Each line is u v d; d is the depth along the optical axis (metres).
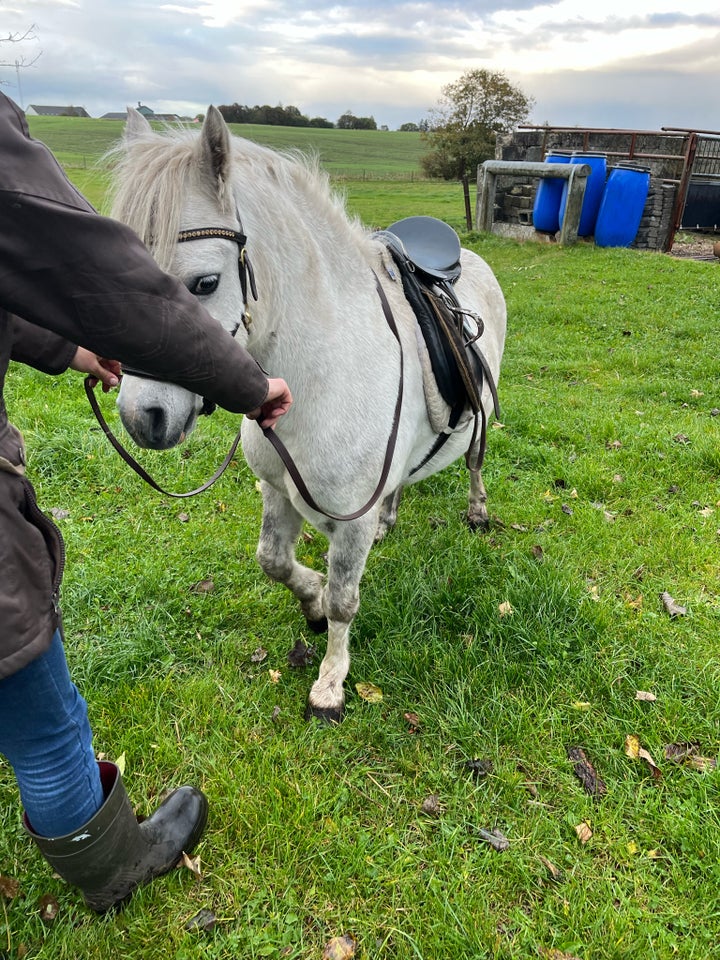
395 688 2.57
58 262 1.05
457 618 2.88
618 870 2.01
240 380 1.33
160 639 2.70
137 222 1.43
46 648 1.25
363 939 1.79
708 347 6.92
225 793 2.13
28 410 4.40
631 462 4.38
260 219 1.70
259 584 3.07
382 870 1.95
